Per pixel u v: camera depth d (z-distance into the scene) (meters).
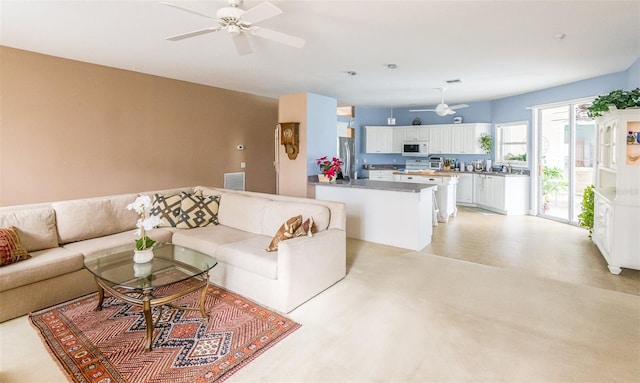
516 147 7.45
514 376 2.00
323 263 3.18
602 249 4.07
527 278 3.54
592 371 2.04
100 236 3.67
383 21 3.08
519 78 5.45
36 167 4.14
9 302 2.67
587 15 2.96
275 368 2.09
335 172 5.33
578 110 5.98
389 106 8.91
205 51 4.02
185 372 2.06
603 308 2.85
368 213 4.98
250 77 5.39
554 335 2.44
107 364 2.13
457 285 3.36
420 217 4.56
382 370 2.07
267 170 7.39
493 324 2.60
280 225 3.60
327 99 5.78
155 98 5.32
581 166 6.09
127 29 3.31
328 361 2.16
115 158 4.89
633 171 3.51
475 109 8.21
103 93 4.70
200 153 6.05
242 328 2.56
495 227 5.98
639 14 2.94
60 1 2.69
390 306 2.90
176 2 2.51
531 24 3.15
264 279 2.93
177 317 2.73
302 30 3.32
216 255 3.31
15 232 2.97
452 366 2.10
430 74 5.11
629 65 4.66
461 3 2.73
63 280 2.99
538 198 7.00
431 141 8.68
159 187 5.46
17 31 3.36
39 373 2.05
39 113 4.13
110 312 2.82
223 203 4.27
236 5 2.54
